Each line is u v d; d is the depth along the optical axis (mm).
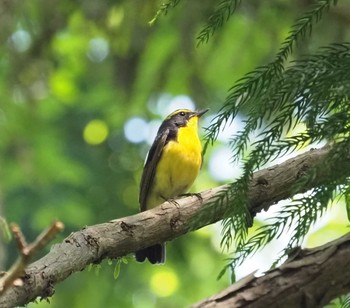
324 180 4977
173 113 11359
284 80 5086
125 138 18625
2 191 16109
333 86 4875
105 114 18391
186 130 11047
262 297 4840
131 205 18125
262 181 6348
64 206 16469
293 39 5406
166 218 6418
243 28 13609
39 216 16344
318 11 5406
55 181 16812
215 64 13945
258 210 6488
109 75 15438
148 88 13984
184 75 13836
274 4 13016
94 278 16609
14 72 14211
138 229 6305
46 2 13742
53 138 17078
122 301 16750
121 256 6316
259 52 13719
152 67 13719
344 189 5125
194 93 13922
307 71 5031
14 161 16469
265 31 13383
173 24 13250
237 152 5289
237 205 5191
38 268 5465
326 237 14188
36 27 14055
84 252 5930
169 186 10906
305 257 4973
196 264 17297
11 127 16359
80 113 18703
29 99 14945
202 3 12453
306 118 4977
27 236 16734
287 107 5102
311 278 4891
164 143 10883
